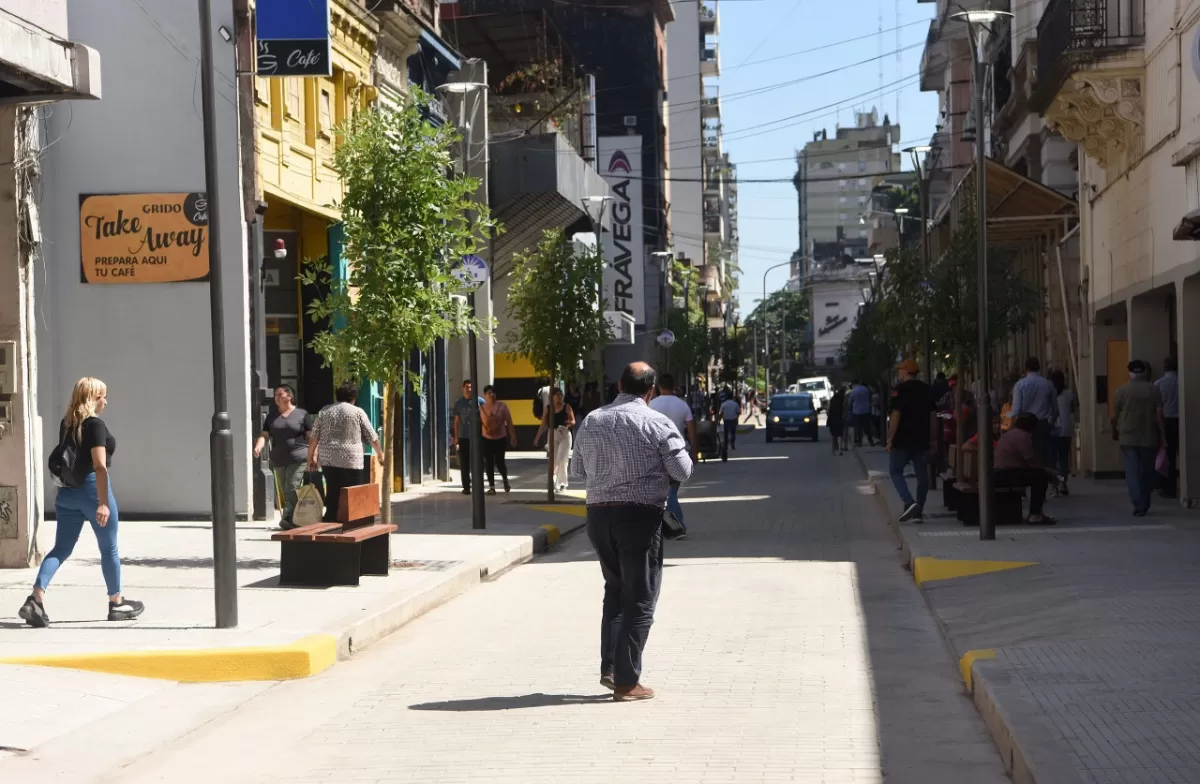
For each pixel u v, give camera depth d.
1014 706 7.25
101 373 20.34
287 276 23.91
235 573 10.80
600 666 9.64
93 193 20.28
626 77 74.12
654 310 73.69
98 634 10.48
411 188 14.80
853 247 167.88
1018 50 35.34
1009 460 17.28
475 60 26.62
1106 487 24.17
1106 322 26.27
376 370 15.06
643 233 67.12
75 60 13.23
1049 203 28.56
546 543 19.11
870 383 53.81
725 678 9.13
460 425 26.30
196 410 20.23
